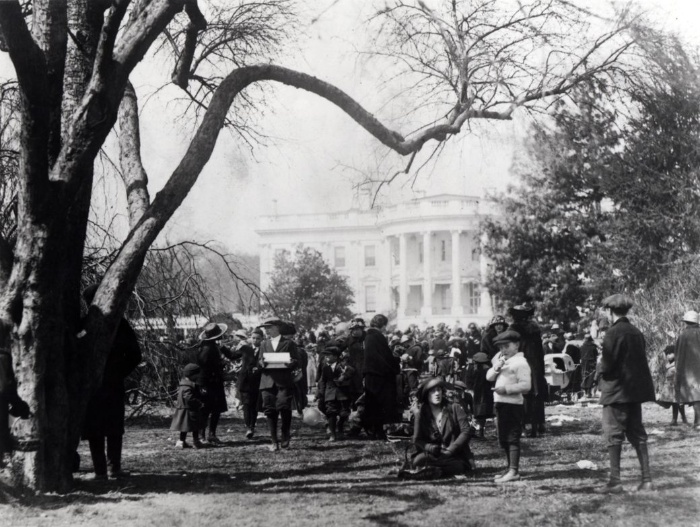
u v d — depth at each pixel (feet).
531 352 41.29
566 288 97.40
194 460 33.71
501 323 41.93
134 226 27.73
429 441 28.22
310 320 121.49
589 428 44.21
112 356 28.66
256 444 40.68
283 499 23.30
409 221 182.70
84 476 28.91
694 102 35.96
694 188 59.98
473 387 41.78
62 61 26.73
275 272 127.85
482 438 40.96
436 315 189.47
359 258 180.55
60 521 20.52
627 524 19.39
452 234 183.52
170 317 51.85
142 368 51.88
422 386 28.37
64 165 25.38
